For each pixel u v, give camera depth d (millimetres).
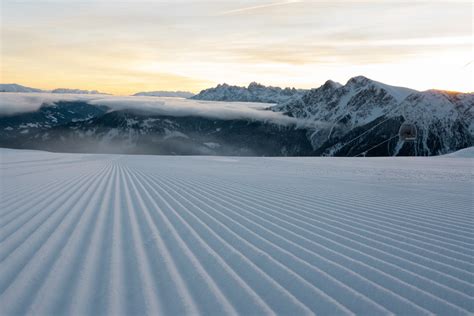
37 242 4332
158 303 2818
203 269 3533
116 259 3779
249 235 4801
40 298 2871
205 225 5316
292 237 4742
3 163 20781
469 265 3797
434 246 4457
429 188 10961
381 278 3410
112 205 6824
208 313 2678
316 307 2822
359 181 12906
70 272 3402
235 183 11203
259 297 2961
